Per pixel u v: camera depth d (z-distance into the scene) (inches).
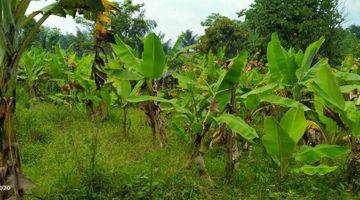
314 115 251.0
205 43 892.0
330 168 209.9
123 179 209.2
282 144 210.1
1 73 152.9
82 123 362.0
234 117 211.2
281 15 761.6
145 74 234.4
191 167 241.4
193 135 245.1
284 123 217.8
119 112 408.5
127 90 293.7
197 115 239.3
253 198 204.4
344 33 780.6
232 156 233.3
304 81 249.4
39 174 225.9
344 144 271.6
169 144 299.4
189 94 267.9
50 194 195.3
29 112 378.6
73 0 162.9
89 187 199.2
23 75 482.0
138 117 404.8
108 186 201.5
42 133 313.3
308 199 203.6
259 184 222.8
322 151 213.0
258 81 316.2
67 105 424.5
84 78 358.0
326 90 223.8
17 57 156.1
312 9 768.9
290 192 202.4
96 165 214.2
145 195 196.4
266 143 212.7
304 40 748.0
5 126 153.3
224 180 226.7
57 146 280.2
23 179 156.0
